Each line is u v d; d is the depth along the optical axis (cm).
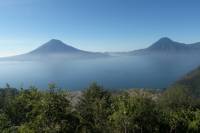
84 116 4341
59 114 3008
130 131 4191
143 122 4294
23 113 3991
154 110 4612
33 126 2973
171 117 5138
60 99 3059
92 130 3797
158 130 4622
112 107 4469
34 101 3419
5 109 4103
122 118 4075
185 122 5247
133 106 4200
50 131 2905
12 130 3422
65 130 3005
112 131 4131
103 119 4319
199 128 5262
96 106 4506
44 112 2973
